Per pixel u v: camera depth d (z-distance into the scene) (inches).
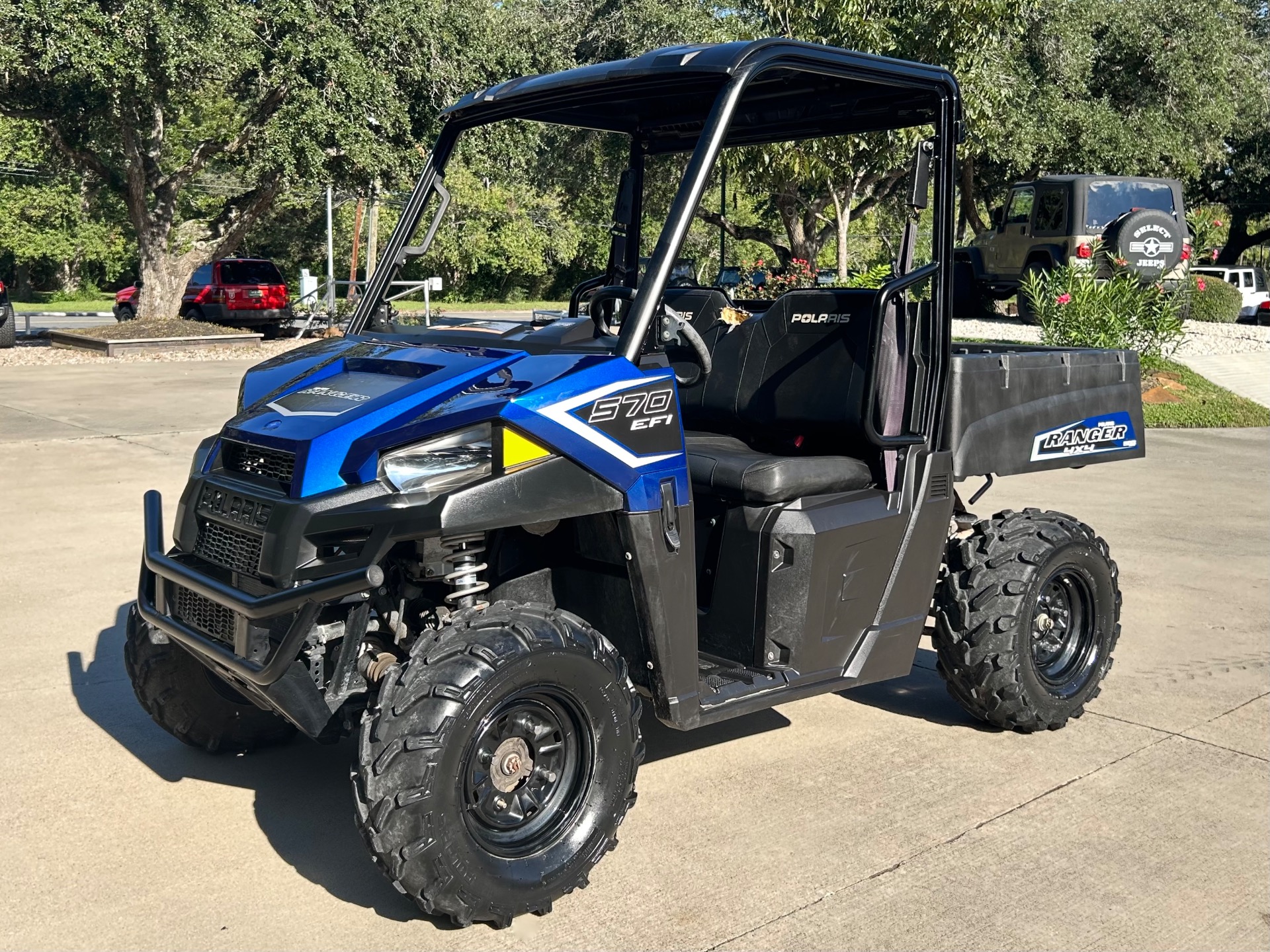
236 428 126.0
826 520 142.7
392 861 108.1
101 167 839.7
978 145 530.3
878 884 125.3
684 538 127.0
